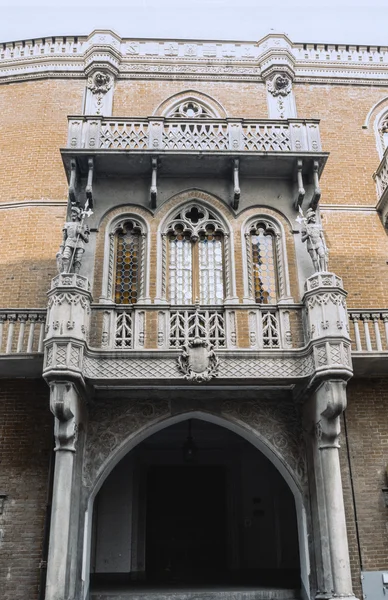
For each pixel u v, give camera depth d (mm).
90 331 11977
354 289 14977
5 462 12820
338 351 11336
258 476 17672
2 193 15898
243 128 14352
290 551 16938
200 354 11719
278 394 12805
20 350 12391
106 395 12477
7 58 17891
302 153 13539
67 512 10688
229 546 17422
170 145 13953
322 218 15836
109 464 12250
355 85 17922
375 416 13516
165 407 12703
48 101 17156
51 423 13211
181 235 13664
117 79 17562
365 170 16656
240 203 13805
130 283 13227
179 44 18109
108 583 14508
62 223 15461
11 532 12289
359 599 12016
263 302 13156
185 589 12727
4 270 14812
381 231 15797
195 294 13164
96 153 13242
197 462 18125
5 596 11812
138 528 16250
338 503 11031
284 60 17781
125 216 13641
